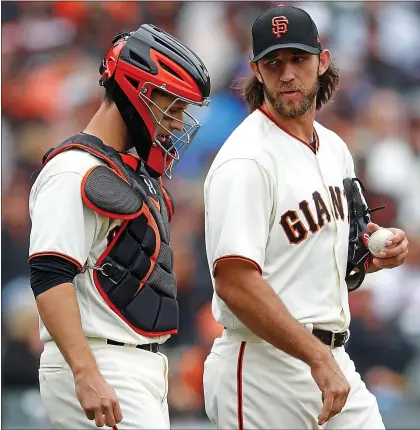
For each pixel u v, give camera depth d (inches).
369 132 1430.9
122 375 502.0
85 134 517.0
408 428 1150.3
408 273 1290.6
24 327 1219.2
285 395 575.5
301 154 592.7
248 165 565.0
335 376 529.7
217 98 1390.3
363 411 601.6
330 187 598.9
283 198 573.0
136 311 509.4
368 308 1249.4
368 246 609.3
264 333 540.4
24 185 1354.6
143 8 1480.1
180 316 1233.4
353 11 1487.5
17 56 1439.5
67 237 484.1
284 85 576.4
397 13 1498.5
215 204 561.6
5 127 1392.7
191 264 1267.2
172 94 516.4
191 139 540.7
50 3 1470.2
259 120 595.8
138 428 496.7
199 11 1472.7
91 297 503.5
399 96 1464.1
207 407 605.6
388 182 1397.6
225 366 587.5
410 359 1240.8
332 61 642.8
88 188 491.5
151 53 517.0
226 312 579.8
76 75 1434.5
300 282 579.5
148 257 517.3
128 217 500.4
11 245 1288.1
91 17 1467.8
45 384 510.0
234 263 543.8
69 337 472.7
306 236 577.9
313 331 585.0
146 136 524.1
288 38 572.4
